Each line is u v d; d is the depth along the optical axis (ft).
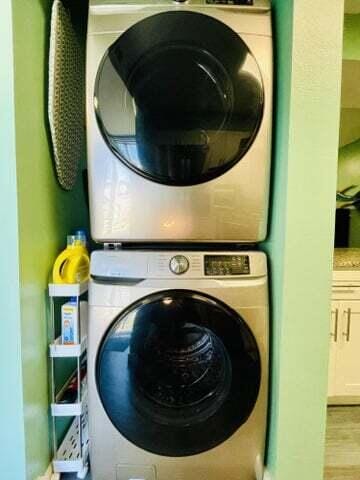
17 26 3.51
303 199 3.73
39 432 4.03
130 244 4.36
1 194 3.49
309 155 3.70
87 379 4.11
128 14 4.00
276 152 4.07
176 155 4.07
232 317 3.98
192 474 4.14
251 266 4.11
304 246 3.77
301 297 3.80
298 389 3.88
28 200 3.78
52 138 4.42
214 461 4.13
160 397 4.17
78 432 4.49
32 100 3.89
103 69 4.00
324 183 3.73
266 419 4.15
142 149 4.06
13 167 3.48
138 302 3.94
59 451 4.59
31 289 3.85
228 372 4.06
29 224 3.81
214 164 4.11
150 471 4.11
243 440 4.13
